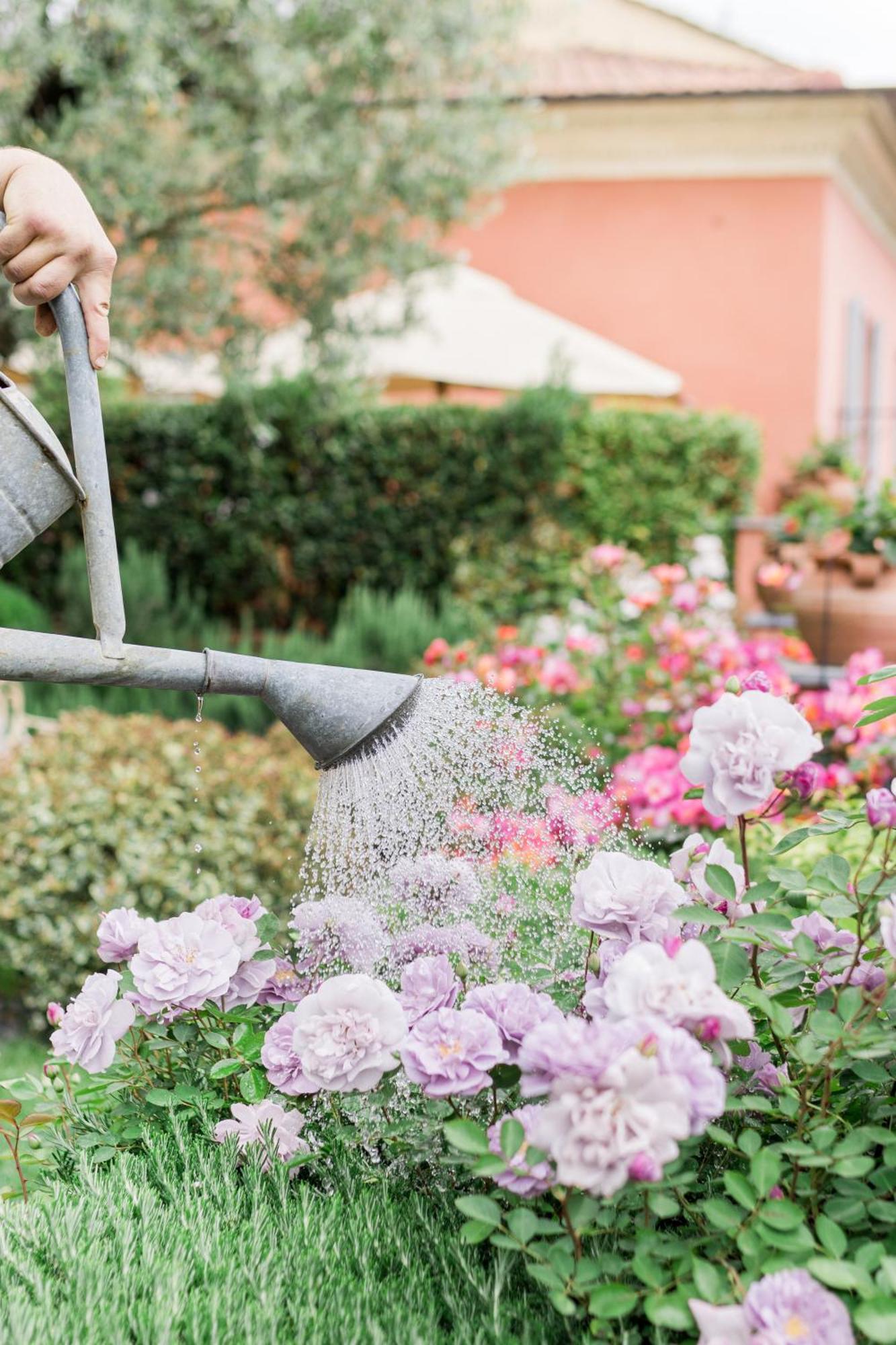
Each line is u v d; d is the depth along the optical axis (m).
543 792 1.71
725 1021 1.20
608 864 1.54
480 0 7.04
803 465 9.10
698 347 10.02
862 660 3.65
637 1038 1.13
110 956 1.81
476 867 1.68
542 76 10.89
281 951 1.88
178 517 8.98
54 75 6.03
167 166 6.57
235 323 7.12
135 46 5.68
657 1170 1.07
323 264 7.15
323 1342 1.23
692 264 10.01
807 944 1.39
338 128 6.73
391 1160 1.62
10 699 4.93
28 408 1.35
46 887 3.61
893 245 12.73
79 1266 1.33
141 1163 1.62
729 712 1.41
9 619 6.42
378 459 8.62
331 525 8.77
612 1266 1.21
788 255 9.81
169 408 8.91
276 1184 1.54
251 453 8.73
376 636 7.50
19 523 1.34
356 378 7.77
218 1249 1.36
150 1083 1.82
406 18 6.53
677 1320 1.11
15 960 3.67
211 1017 1.80
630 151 10.01
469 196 7.47
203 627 8.39
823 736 3.72
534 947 1.70
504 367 8.20
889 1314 1.04
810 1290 1.07
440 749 1.62
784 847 1.49
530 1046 1.19
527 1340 1.20
